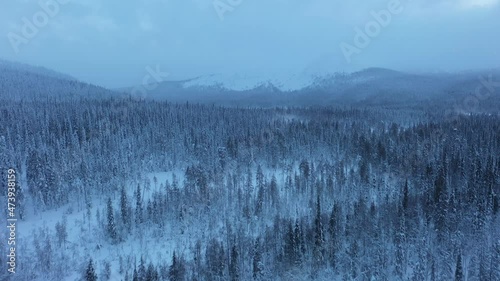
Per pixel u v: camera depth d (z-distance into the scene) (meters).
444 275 90.19
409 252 100.56
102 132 195.25
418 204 117.44
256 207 137.00
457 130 192.62
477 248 96.44
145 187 158.62
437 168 140.50
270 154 189.38
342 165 162.38
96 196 154.38
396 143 183.88
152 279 102.38
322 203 137.75
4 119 195.12
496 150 164.12
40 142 177.50
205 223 132.25
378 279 93.75
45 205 145.25
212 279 103.12
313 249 105.88
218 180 153.50
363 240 108.19
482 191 123.62
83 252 120.50
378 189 140.88
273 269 105.50
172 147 194.00
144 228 133.62
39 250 115.31
